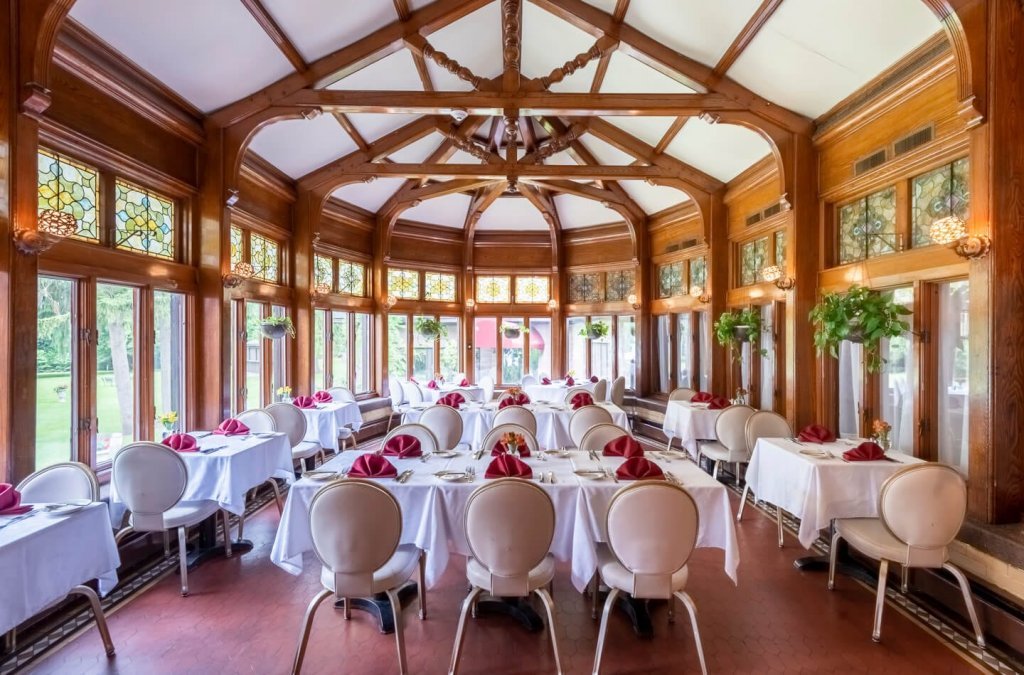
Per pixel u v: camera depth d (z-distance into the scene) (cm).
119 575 343
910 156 382
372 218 841
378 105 476
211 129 477
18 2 286
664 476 299
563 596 322
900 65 383
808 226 504
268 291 601
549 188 787
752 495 523
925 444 382
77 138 342
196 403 475
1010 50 299
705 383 762
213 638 275
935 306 380
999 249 299
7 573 218
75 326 361
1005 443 299
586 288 973
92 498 289
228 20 387
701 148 640
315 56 467
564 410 607
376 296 845
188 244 467
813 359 507
